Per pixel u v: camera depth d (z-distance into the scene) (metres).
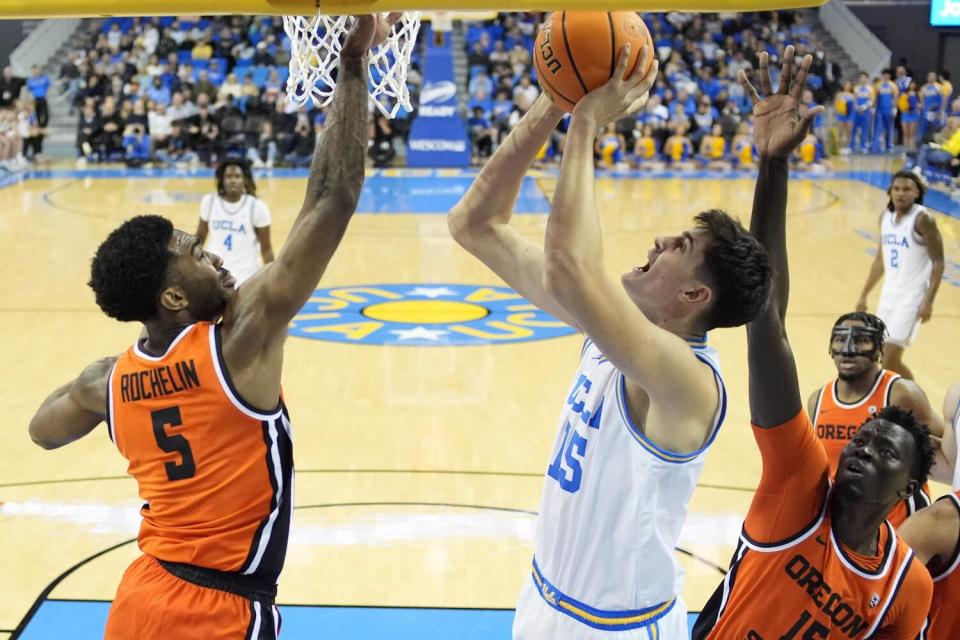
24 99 21.41
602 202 15.81
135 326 8.88
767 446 2.53
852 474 2.47
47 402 2.65
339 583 4.59
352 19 2.31
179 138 20.36
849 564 2.52
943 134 18.77
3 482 5.66
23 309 9.41
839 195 16.64
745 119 20.64
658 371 2.15
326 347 8.27
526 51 22.33
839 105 22.27
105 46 22.48
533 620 2.54
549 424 6.60
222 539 2.38
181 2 2.04
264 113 20.27
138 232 2.34
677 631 2.53
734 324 2.32
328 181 2.29
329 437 6.34
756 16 24.64
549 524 2.51
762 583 2.58
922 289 7.05
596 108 2.23
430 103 20.00
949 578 2.77
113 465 5.92
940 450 3.51
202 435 2.35
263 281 2.31
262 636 2.44
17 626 4.21
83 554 4.85
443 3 2.01
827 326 8.91
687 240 2.29
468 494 5.54
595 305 2.10
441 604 4.43
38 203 15.45
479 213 2.77
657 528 2.37
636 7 2.00
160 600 2.37
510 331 8.78
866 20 26.33
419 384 7.38
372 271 11.10
